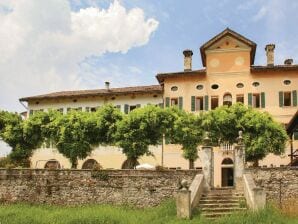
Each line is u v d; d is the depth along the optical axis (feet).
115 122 127.24
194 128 126.82
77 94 163.43
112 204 103.14
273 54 153.38
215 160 137.69
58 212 90.63
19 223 79.46
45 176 107.86
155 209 93.81
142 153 122.42
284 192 96.32
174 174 101.40
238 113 126.52
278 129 122.31
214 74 154.51
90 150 129.49
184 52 159.33
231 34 154.30
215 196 87.45
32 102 169.37
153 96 157.79
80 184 105.81
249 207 80.12
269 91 149.69
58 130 130.62
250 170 98.63
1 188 109.60
